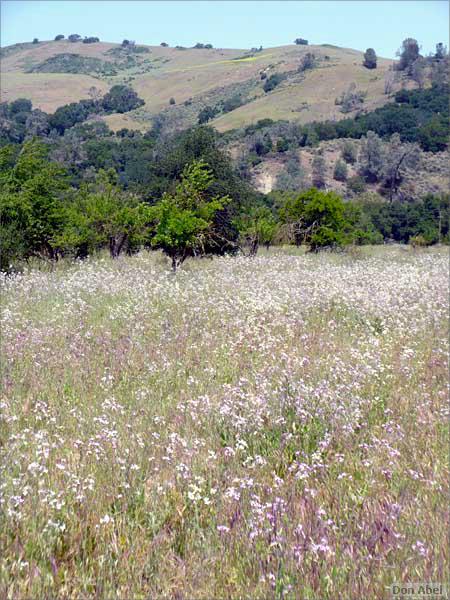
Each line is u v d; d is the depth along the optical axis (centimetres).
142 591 411
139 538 466
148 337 1162
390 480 578
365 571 424
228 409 714
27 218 2388
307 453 640
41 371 905
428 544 462
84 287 1703
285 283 1895
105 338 1125
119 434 650
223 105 16138
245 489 533
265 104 14725
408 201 8369
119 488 535
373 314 1471
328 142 10494
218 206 2566
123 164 7912
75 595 403
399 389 869
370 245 4994
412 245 4812
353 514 503
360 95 13875
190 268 2419
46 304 1477
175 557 446
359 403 780
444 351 1127
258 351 1075
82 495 502
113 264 2373
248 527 473
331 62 17638
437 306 1614
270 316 1347
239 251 3300
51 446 605
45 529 451
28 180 2408
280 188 8606
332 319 1396
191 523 489
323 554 442
